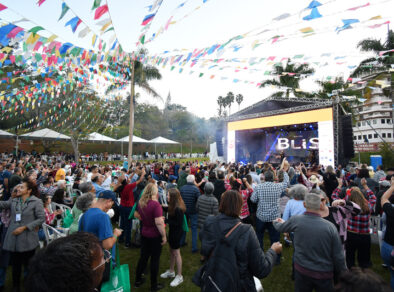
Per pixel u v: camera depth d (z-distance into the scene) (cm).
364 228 306
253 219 540
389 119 3177
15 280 271
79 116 1872
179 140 4916
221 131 1955
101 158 2695
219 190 472
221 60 474
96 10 290
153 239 291
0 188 524
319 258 193
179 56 448
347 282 87
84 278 71
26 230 271
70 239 79
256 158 2052
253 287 158
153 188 300
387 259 238
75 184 610
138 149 3972
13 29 304
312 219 205
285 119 1478
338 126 1255
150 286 309
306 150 1767
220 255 156
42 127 2116
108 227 214
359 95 1520
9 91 748
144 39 407
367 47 1515
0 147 2553
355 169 724
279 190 371
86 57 419
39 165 1035
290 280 329
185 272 347
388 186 396
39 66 588
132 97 1338
